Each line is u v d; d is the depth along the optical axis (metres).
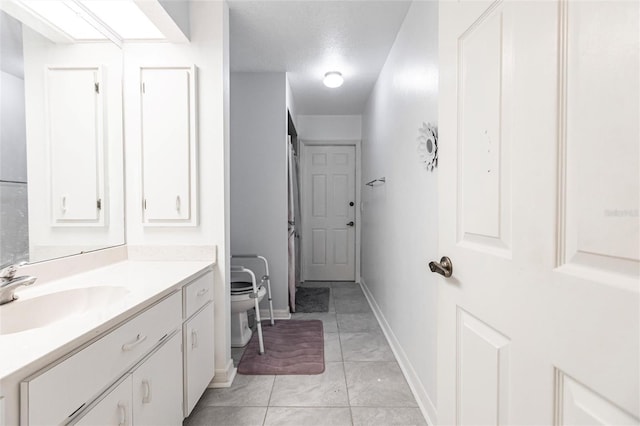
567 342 0.51
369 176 3.54
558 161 0.53
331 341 2.48
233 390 1.79
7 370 0.64
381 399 1.72
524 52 0.60
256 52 2.48
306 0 1.84
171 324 1.30
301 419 1.55
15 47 1.25
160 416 1.21
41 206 1.34
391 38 2.25
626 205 0.42
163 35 1.74
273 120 2.91
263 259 2.75
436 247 1.49
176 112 1.81
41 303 1.13
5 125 1.20
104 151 1.69
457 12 0.84
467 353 0.81
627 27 0.42
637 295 0.41
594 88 0.47
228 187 1.94
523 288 0.61
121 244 1.81
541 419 0.56
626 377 0.42
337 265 4.45
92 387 0.86
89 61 1.60
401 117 2.11
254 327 2.75
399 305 2.17
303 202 4.44
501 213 0.67
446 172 0.91
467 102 0.80
